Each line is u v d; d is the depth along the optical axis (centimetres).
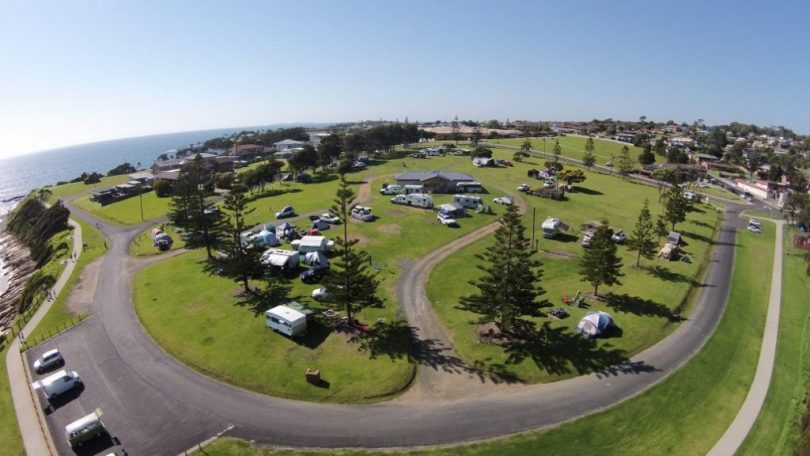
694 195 11231
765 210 11306
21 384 3688
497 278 4103
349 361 3816
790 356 4150
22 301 6328
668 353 4019
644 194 11194
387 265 6016
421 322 4512
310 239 6322
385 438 2964
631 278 5778
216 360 3847
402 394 3416
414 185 10194
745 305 5222
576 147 19312
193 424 3127
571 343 4097
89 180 15512
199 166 12056
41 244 9306
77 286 5756
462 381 3566
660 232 7294
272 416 3191
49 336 4431
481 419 3138
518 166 14088
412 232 7444
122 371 3778
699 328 4547
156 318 4662
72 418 3228
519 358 3850
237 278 5141
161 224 9006
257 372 3672
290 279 5547
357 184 11419
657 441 2944
